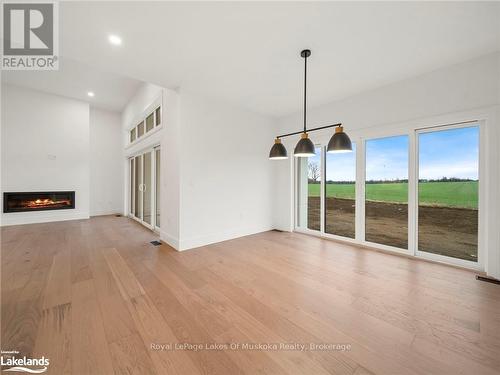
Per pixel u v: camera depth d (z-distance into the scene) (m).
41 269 2.73
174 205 3.63
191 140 3.60
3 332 1.58
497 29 2.08
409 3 1.77
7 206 5.30
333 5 1.79
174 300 2.04
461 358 1.38
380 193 3.54
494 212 2.48
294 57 2.58
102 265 2.87
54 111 5.88
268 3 1.77
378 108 3.41
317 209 4.50
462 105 2.67
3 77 4.92
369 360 1.36
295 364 1.33
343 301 2.04
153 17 1.92
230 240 4.11
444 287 2.29
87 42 2.28
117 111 7.32
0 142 5.20
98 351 1.42
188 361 1.35
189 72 2.95
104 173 7.16
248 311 1.88
